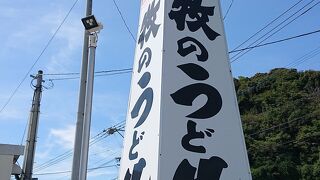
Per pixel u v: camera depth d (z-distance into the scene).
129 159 5.58
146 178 4.98
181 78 5.39
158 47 5.70
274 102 36.50
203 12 5.97
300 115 33.97
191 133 5.07
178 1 5.97
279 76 39.09
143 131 5.41
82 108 9.95
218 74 5.55
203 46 5.69
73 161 9.48
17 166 19.45
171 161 4.86
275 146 33.03
